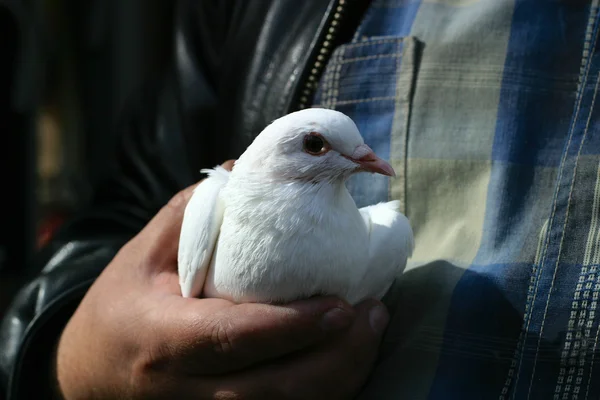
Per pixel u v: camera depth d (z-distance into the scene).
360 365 0.55
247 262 0.54
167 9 1.34
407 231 0.56
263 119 0.61
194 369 0.55
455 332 0.55
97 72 1.35
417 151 0.58
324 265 0.54
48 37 1.26
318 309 0.54
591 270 0.54
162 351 0.55
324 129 0.55
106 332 0.56
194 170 0.66
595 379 0.54
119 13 1.32
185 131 0.67
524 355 0.54
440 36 0.59
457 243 0.57
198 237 0.56
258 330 0.53
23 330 0.60
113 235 0.65
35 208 1.12
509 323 0.55
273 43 0.62
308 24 0.61
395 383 0.55
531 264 0.55
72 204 1.41
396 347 0.56
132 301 0.57
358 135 0.56
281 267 0.54
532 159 0.57
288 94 0.61
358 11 0.61
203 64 0.67
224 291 0.55
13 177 1.08
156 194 0.66
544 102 0.58
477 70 0.59
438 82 0.59
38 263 0.64
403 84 0.59
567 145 0.56
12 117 1.06
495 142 0.58
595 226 0.55
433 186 0.58
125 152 0.69
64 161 1.42
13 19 1.01
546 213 0.56
